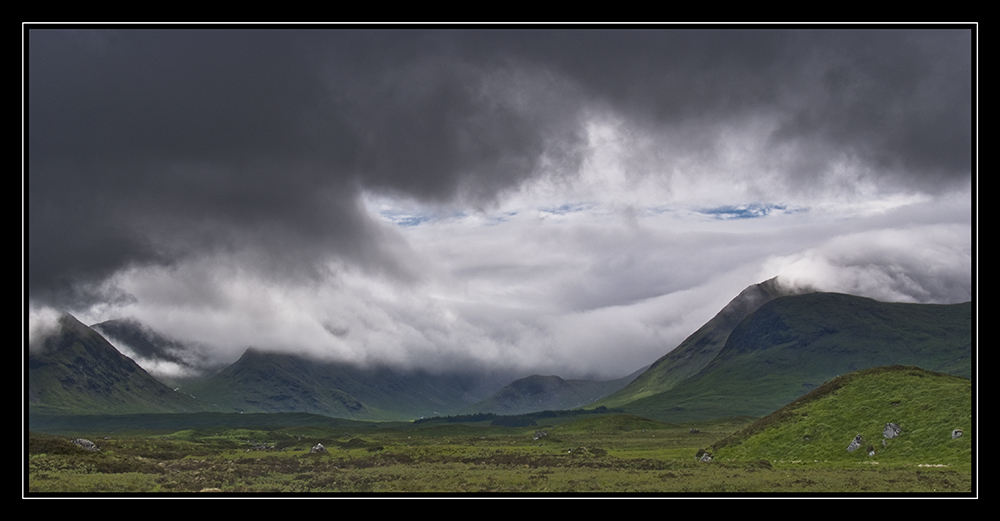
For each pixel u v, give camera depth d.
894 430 105.94
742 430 132.62
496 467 109.25
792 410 128.38
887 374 126.31
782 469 98.06
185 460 123.12
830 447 110.56
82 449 104.25
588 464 112.94
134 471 95.56
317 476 92.50
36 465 88.44
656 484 79.19
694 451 154.62
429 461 121.94
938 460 94.25
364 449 179.88
